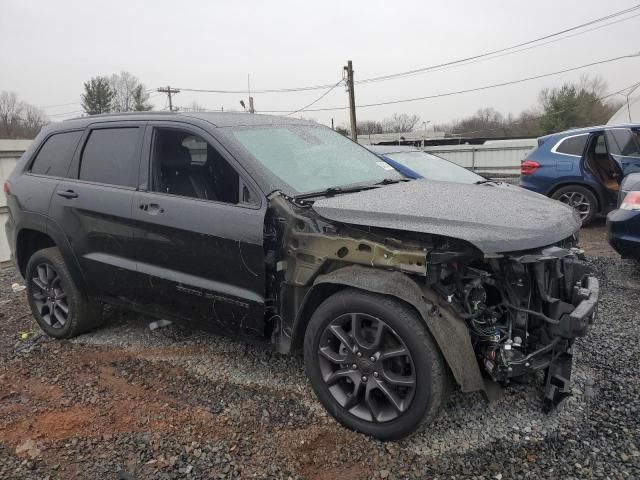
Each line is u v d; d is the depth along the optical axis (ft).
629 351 13.20
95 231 13.78
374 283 9.55
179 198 12.17
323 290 10.60
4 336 16.24
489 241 8.93
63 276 14.89
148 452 9.79
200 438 10.16
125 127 13.84
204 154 12.58
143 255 12.85
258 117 14.01
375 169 14.16
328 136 14.85
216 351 14.06
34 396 12.14
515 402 10.99
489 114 244.22
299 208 10.73
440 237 9.40
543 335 9.78
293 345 10.97
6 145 65.87
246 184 11.24
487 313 9.66
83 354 14.38
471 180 25.13
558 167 31.24
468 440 9.82
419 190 11.75
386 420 9.74
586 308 9.44
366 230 9.98
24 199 15.48
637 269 21.07
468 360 9.10
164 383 12.42
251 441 10.00
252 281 11.00
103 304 15.42
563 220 10.21
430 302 9.28
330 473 9.09
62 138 15.44
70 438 10.36
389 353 9.59
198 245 11.68
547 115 170.91
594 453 9.31
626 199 18.51
